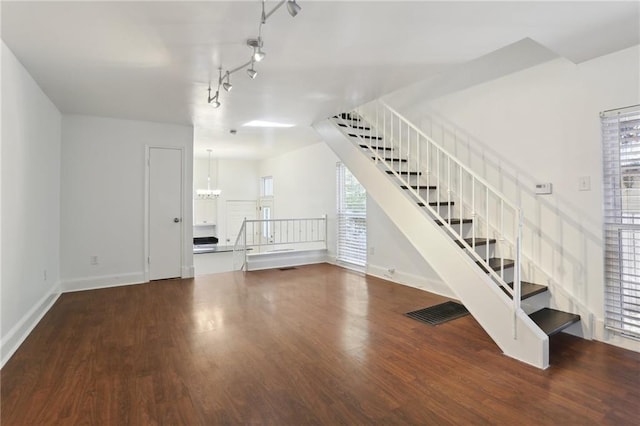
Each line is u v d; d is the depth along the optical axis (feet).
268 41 8.45
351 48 8.89
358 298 13.60
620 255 8.90
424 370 7.81
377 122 15.65
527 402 6.57
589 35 8.00
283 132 19.33
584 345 9.09
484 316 9.12
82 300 13.39
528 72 10.68
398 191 12.05
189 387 7.09
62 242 14.58
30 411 6.29
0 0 6.56
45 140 12.28
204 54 9.11
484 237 12.02
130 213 16.05
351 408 6.40
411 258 15.46
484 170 12.03
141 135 16.28
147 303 13.00
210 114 15.11
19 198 9.55
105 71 10.17
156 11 7.04
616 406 6.43
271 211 30.50
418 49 8.98
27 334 9.92
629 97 8.59
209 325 10.67
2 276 8.32
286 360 8.29
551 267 10.21
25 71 9.95
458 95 12.85
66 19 7.30
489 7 6.95
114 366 8.00
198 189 31.19
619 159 8.86
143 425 5.90
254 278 17.16
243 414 6.21
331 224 21.16
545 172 10.32
